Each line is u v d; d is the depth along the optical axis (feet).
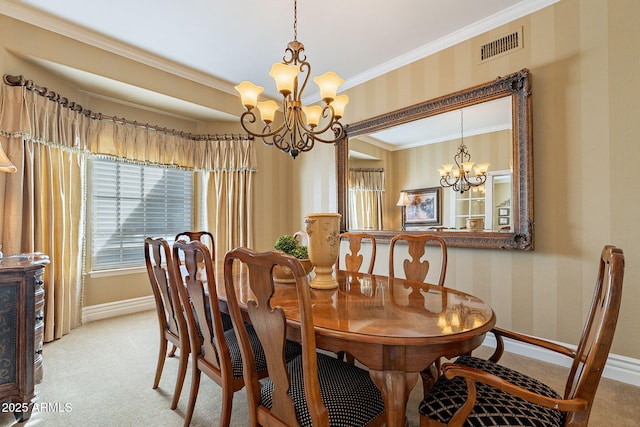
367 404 3.76
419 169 10.37
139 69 10.53
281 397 3.55
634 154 6.70
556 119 7.65
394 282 6.48
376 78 11.62
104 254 11.53
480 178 8.94
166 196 13.24
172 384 6.75
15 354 5.49
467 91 9.00
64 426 5.37
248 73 11.91
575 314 7.42
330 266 5.98
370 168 11.73
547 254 7.80
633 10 6.72
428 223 10.10
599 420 5.46
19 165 8.15
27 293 5.68
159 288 6.54
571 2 7.45
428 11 8.33
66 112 9.68
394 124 10.90
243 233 13.62
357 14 8.45
